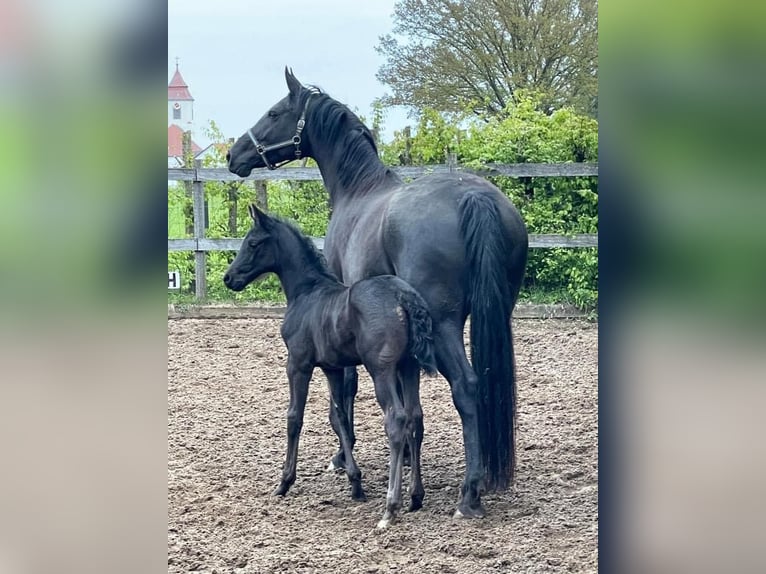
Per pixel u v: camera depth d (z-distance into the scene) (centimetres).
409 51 1906
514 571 405
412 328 469
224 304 1131
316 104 601
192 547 449
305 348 527
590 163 1059
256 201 1238
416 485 504
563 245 1057
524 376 816
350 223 566
